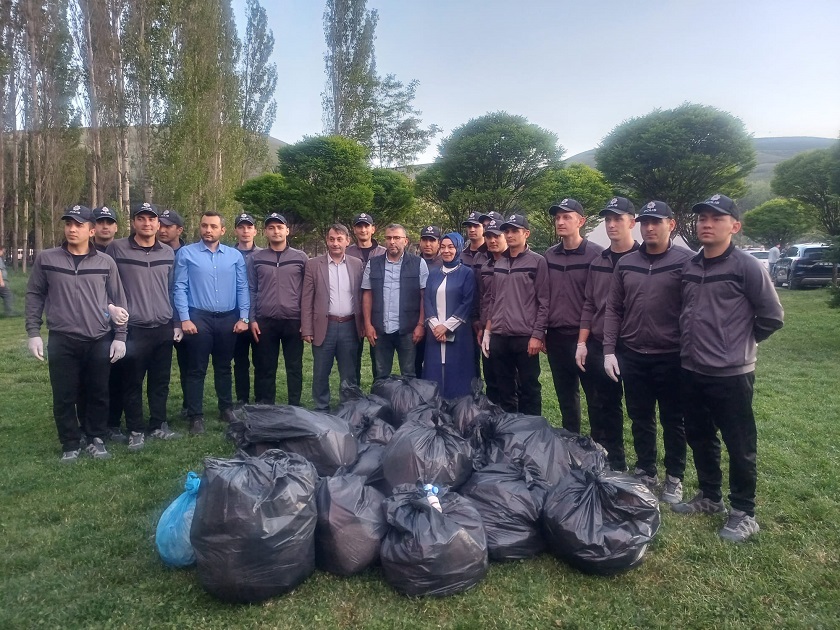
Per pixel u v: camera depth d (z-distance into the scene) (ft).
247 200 81.76
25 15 82.28
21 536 11.23
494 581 9.80
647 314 12.64
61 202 91.71
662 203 12.41
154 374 17.30
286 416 12.41
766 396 22.36
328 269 18.37
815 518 12.09
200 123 59.11
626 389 13.47
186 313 17.37
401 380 16.61
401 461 11.31
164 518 10.23
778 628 8.75
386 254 18.51
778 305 10.93
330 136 82.33
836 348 32.96
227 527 8.63
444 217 96.53
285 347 19.24
